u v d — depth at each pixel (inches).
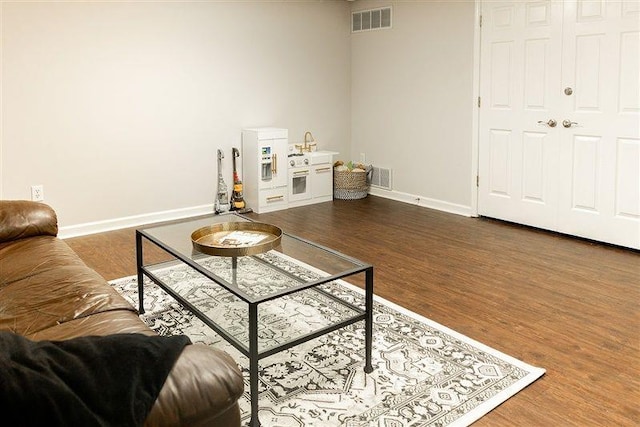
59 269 100.0
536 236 182.9
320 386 95.6
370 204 233.6
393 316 122.5
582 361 103.2
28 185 178.5
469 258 161.5
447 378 97.7
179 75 202.4
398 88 231.8
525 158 190.2
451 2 204.8
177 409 51.8
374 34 238.5
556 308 126.3
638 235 164.6
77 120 184.1
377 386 95.5
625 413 87.2
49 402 46.9
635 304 127.8
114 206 195.8
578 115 173.8
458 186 214.4
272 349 85.7
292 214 216.5
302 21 232.1
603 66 165.8
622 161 165.5
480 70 199.0
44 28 173.9
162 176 204.5
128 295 133.7
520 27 184.5
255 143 213.9
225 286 89.5
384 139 242.8
